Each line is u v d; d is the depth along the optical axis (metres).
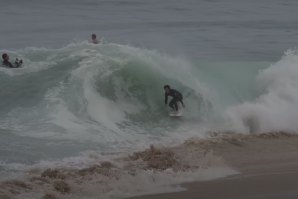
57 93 62.69
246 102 67.38
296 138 59.44
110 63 67.25
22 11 160.50
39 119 57.97
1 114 58.72
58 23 137.62
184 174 45.94
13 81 66.00
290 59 74.31
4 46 102.75
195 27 135.75
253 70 75.44
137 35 120.25
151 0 187.75
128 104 64.38
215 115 64.62
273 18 157.12
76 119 59.22
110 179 44.12
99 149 52.31
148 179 44.41
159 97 66.25
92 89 64.00
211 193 41.59
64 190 41.62
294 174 46.38
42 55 74.31
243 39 119.06
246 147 55.09
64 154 50.25
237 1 197.50
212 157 50.53
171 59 71.81
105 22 140.62
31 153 49.94
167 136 58.00
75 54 71.44
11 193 40.47
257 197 40.72
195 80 69.12
